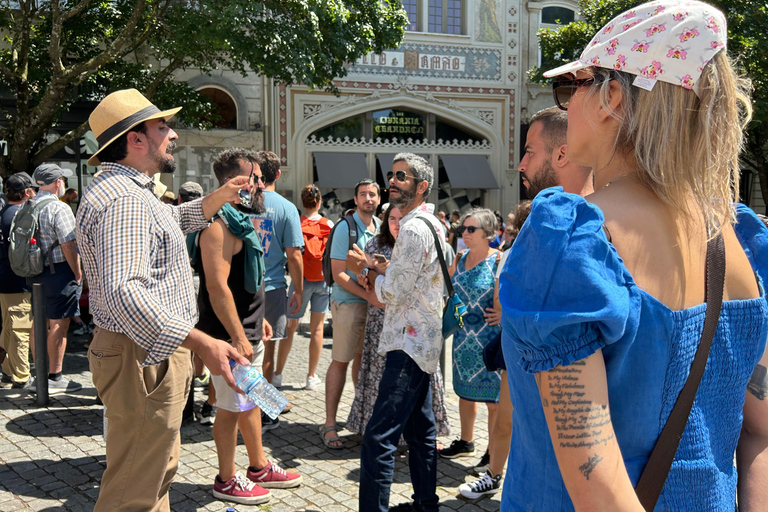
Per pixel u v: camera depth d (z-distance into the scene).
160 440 2.25
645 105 0.85
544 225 0.79
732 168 0.90
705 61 0.83
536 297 0.78
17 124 9.08
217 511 3.15
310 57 9.24
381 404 2.74
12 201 5.19
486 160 17.44
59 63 8.52
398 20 11.04
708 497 0.85
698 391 0.85
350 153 16.50
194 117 11.69
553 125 2.01
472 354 3.67
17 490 3.34
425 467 2.94
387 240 3.99
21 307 5.16
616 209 0.84
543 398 0.79
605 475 0.75
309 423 4.52
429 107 16.77
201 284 3.17
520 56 17.22
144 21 10.22
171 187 14.63
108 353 2.18
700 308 0.85
